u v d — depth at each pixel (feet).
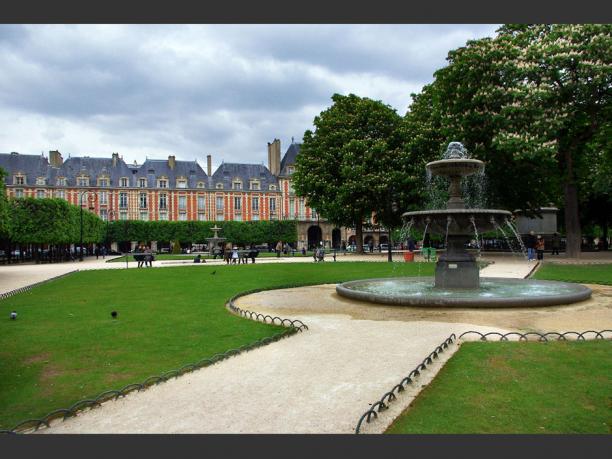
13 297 45.50
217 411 15.53
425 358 20.40
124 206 247.29
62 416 15.57
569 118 76.89
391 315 31.76
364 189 108.58
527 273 60.29
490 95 78.02
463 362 19.98
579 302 35.68
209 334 27.12
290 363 20.72
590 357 20.40
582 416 14.64
